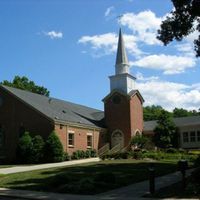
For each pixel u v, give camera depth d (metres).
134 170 28.52
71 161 40.81
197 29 26.08
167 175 25.83
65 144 44.34
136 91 54.97
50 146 40.62
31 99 46.50
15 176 26.34
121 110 53.69
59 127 43.72
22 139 41.50
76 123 46.66
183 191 18.31
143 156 40.88
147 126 58.66
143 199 16.83
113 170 28.61
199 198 16.66
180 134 55.38
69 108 53.22
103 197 17.64
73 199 17.16
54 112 46.38
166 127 51.94
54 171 28.83
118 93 54.00
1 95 46.25
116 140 53.56
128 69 55.34
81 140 47.72
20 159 41.38
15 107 45.16
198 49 26.08
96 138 51.19
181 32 26.38
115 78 55.03
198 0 24.64
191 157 40.59
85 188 19.44
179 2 25.11
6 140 45.06
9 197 18.25
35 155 40.72
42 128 43.25
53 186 20.88
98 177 21.70
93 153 48.56
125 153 41.81
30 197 17.86
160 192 18.50
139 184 21.89
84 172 27.47
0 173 29.11
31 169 32.12
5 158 43.97
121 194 18.48
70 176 23.86
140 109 56.47
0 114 45.97
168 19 26.55
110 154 42.69
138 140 50.38
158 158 40.16
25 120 44.34
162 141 51.56
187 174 25.94
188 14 25.66
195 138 54.31
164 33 26.70
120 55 55.50
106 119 54.56
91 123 51.50
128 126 52.88
